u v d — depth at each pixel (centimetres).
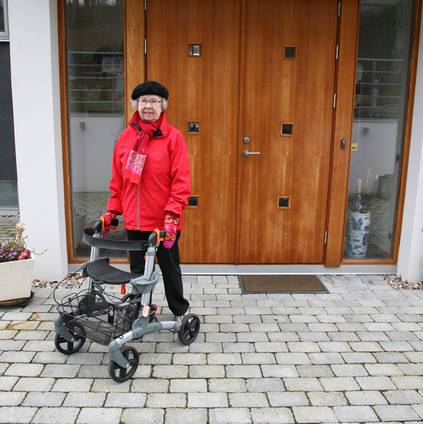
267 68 401
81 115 411
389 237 446
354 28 395
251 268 434
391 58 414
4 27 602
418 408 249
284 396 256
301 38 398
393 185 438
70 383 264
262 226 427
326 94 408
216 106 405
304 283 414
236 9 391
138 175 279
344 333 326
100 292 285
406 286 411
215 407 246
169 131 285
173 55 396
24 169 385
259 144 412
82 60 402
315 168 420
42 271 402
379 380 273
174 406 246
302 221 428
